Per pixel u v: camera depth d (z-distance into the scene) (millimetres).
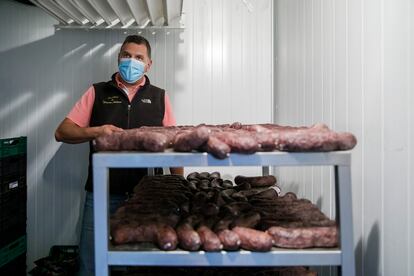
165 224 1104
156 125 2398
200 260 1019
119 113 2344
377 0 1279
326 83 1817
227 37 2979
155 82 2980
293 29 2436
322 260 1011
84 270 2338
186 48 2975
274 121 2969
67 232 3010
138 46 2240
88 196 2332
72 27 2883
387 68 1203
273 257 1014
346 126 1565
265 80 2990
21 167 2840
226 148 966
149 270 1328
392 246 1171
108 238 1031
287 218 1172
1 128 2979
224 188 1729
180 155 1005
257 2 2973
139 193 1503
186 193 1509
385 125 1217
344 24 1585
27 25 2947
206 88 2990
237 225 1103
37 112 2975
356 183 1460
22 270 2881
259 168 3018
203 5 2971
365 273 1377
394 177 1157
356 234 1463
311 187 2113
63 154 2996
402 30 1109
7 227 2662
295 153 998
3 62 2953
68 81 2973
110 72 2965
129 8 2432
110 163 1000
